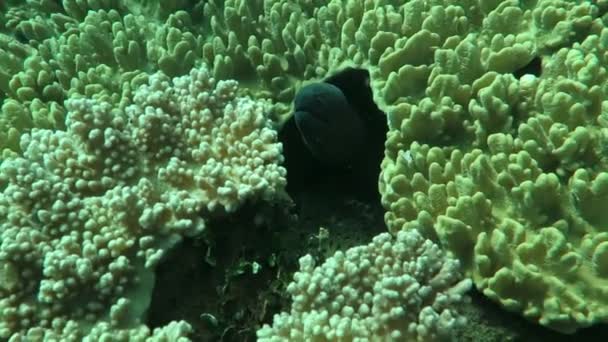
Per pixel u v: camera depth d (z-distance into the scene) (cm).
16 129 272
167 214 208
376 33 280
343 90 313
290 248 241
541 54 266
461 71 260
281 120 303
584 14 263
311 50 313
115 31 326
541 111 242
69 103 222
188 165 231
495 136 234
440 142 255
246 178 215
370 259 213
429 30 274
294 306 196
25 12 378
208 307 215
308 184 328
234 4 329
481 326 212
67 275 188
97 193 222
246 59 320
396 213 242
